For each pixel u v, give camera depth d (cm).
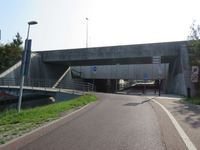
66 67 4338
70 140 425
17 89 2067
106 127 539
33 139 438
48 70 3541
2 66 2881
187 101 1225
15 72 2739
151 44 2625
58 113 808
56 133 485
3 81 2434
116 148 368
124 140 417
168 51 2541
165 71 4166
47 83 3438
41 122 623
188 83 1998
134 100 1322
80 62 3453
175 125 537
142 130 496
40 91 1998
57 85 3722
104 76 4812
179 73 2359
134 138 429
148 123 574
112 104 1088
